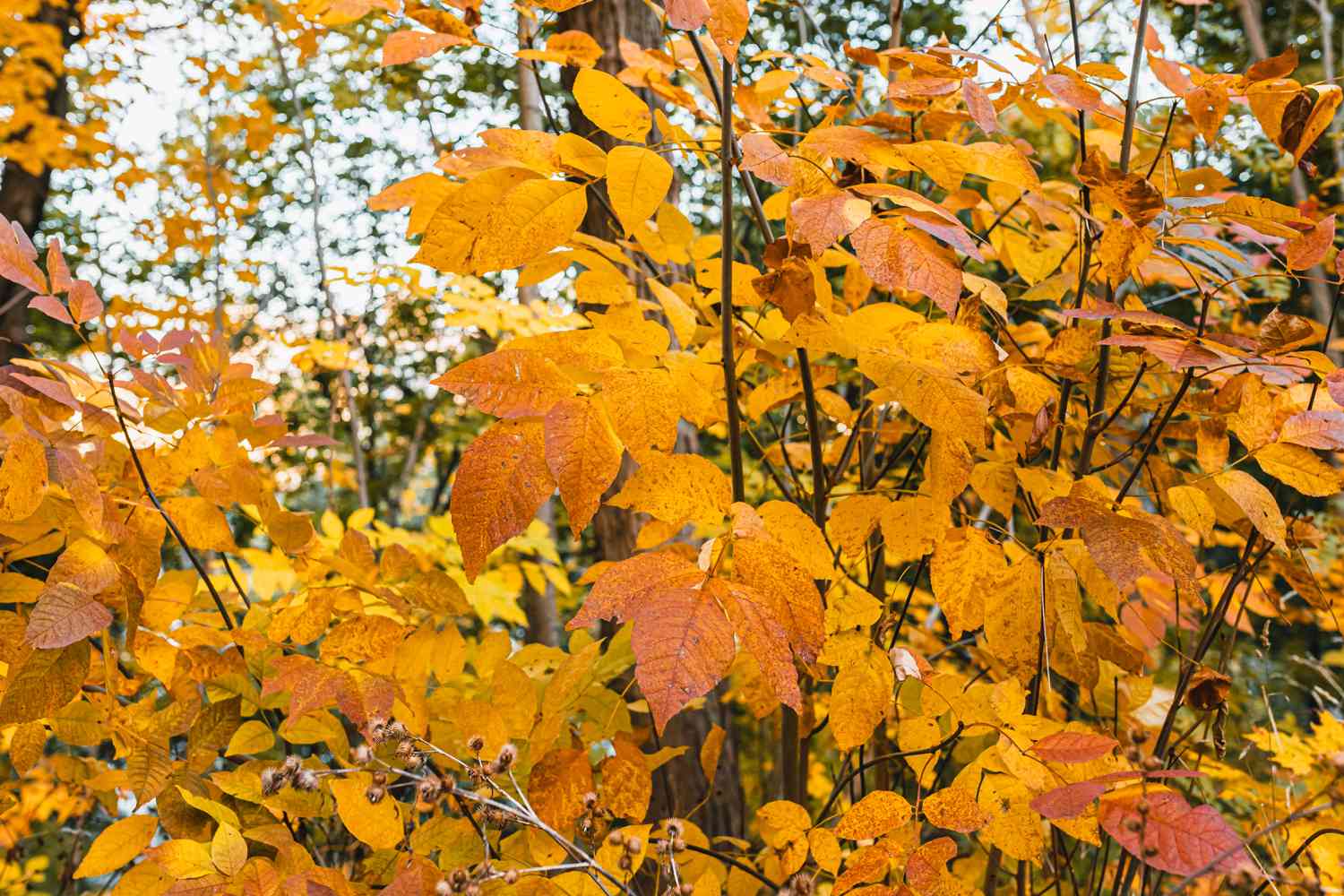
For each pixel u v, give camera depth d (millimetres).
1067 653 1479
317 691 1416
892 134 1544
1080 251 1581
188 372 1518
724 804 2455
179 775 1479
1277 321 1353
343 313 4301
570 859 1403
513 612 2670
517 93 4273
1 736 1646
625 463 2549
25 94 6379
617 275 1404
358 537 1531
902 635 2490
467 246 1263
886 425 1793
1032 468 1472
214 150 6629
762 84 1557
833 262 1548
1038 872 1808
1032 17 1788
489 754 1444
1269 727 2455
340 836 1739
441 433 9031
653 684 1122
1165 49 1482
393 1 1330
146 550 1434
